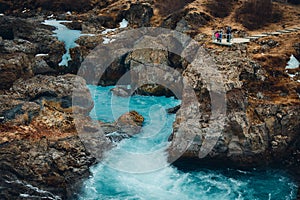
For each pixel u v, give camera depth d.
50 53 33.12
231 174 20.44
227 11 36.75
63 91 24.42
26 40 33.47
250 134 20.53
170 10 37.56
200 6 36.56
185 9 35.75
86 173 19.47
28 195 17.34
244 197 18.61
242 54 26.06
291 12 35.91
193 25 33.53
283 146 20.94
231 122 20.77
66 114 23.03
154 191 18.81
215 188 19.25
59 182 18.25
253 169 20.72
